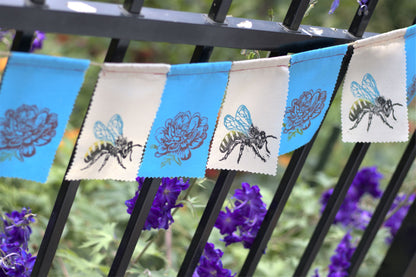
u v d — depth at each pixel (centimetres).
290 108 167
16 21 144
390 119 177
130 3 150
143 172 158
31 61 142
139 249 205
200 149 161
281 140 170
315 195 291
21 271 173
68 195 160
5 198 212
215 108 158
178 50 314
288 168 182
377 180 248
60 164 245
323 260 253
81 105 280
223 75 156
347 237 222
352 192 248
